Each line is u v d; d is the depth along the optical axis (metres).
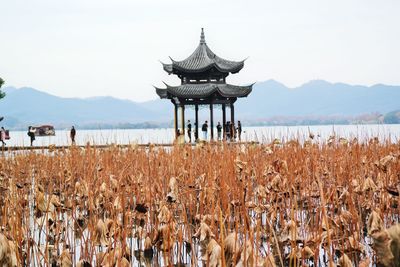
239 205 5.39
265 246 6.16
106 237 5.70
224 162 8.20
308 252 4.79
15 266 2.95
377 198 8.55
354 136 13.45
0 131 30.28
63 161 14.46
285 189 8.20
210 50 37.22
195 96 34.00
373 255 5.72
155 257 6.69
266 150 11.16
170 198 5.86
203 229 4.53
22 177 12.14
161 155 11.75
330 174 9.48
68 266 4.77
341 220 6.43
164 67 36.94
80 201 8.82
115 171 10.04
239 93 34.97
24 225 6.22
